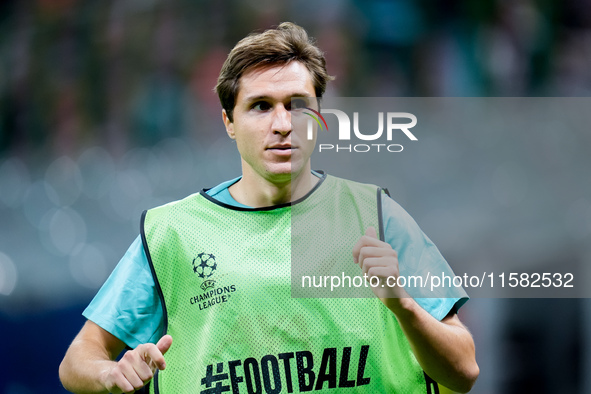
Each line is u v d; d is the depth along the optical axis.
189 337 8.18
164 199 26.12
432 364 7.40
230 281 8.12
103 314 8.25
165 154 27.88
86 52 32.50
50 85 32.41
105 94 31.81
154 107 31.08
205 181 26.34
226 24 31.94
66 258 22.75
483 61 30.36
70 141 31.16
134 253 8.47
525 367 14.45
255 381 7.93
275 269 8.12
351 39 30.50
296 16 31.33
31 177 27.20
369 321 8.00
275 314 8.00
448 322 7.92
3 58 32.84
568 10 31.09
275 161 8.11
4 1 34.25
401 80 30.33
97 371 7.59
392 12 30.64
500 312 14.34
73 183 26.34
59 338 19.11
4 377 17.94
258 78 8.09
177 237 8.35
